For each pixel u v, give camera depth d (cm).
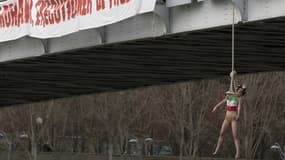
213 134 12550
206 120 12531
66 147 13825
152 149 13488
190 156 12450
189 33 3984
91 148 13588
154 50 4641
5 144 14375
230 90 3297
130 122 13138
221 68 5412
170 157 12888
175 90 12650
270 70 5559
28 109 13750
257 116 12100
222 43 4350
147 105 13100
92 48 4588
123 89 6956
